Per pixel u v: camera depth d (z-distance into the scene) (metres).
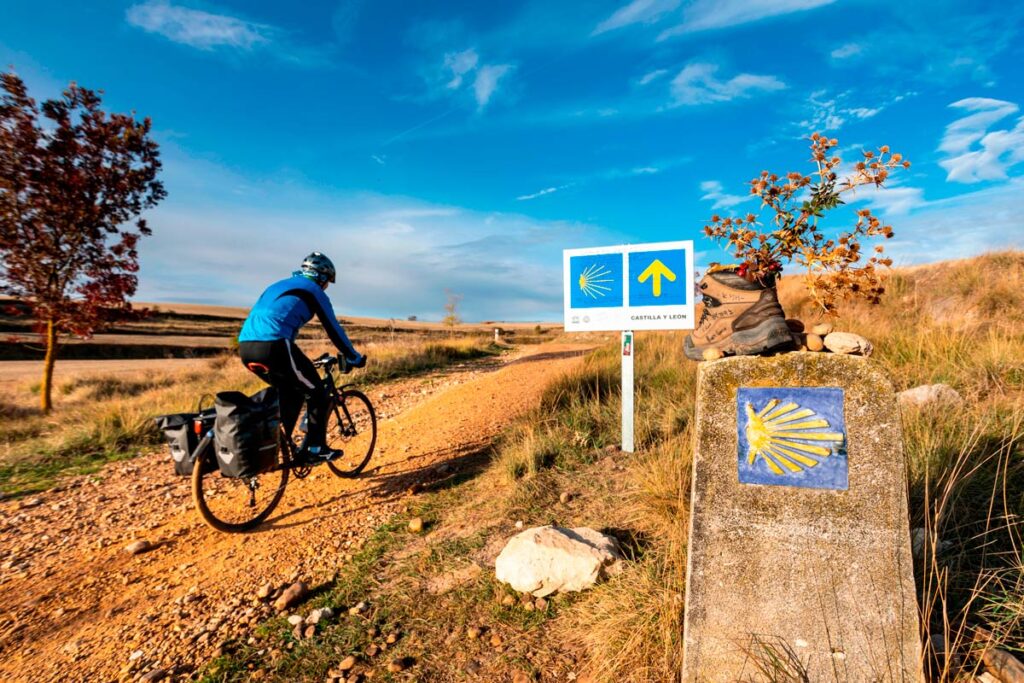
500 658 2.50
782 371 2.03
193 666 2.65
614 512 3.63
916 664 1.82
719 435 2.08
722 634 2.00
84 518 4.68
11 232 10.11
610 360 8.54
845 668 1.88
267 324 4.14
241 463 3.79
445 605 2.94
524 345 22.66
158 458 6.50
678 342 9.73
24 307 10.93
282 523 4.27
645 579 2.65
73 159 10.59
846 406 1.95
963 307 8.51
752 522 2.01
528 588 2.88
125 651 2.82
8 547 4.18
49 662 2.79
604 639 2.41
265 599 3.20
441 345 17.03
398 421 7.39
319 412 4.54
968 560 2.46
